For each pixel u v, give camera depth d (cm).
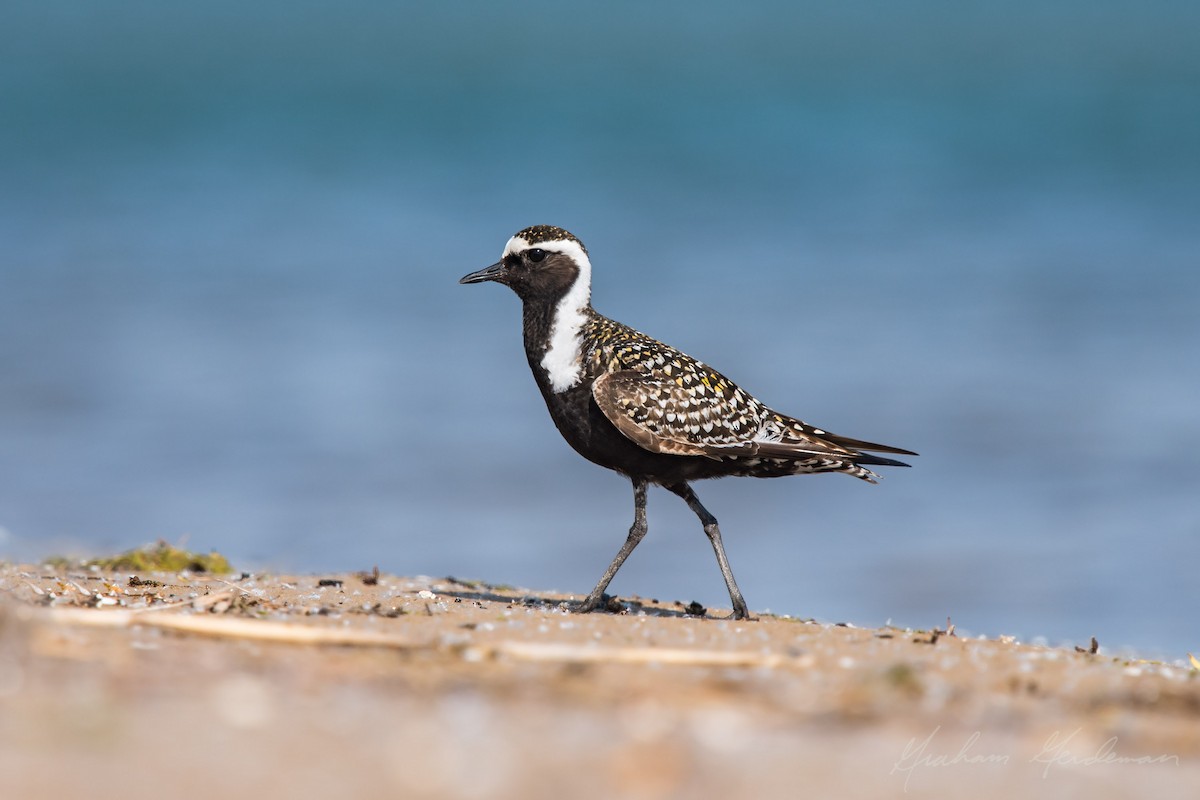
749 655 736
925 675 724
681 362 1062
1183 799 544
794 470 1077
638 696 644
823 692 673
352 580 1124
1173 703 683
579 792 514
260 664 678
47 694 598
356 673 668
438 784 515
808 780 541
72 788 493
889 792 535
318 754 539
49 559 1204
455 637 773
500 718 596
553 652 720
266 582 1075
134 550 1226
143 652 686
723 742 581
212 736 553
